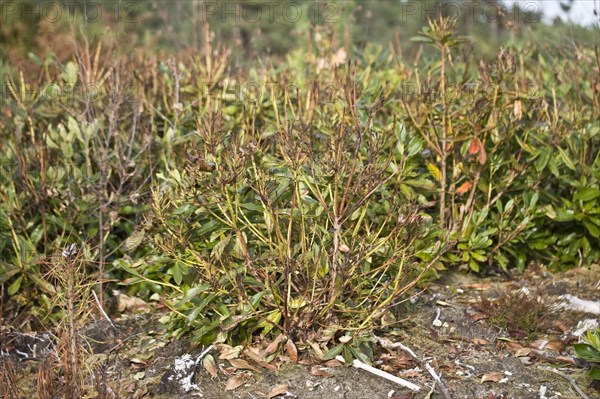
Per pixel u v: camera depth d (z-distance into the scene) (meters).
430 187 2.60
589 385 2.18
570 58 3.67
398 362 2.27
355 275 2.24
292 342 2.25
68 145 2.71
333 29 3.76
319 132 2.68
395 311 2.49
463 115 2.77
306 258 2.20
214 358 2.26
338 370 2.20
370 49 3.96
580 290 2.76
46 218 2.67
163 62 3.39
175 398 2.13
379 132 2.61
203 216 2.35
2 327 2.50
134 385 2.19
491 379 2.19
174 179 2.28
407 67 3.37
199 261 2.23
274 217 2.20
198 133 2.32
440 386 2.14
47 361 2.18
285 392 2.12
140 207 2.73
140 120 3.01
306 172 2.28
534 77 3.34
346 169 2.30
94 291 2.61
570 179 2.92
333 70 3.28
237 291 2.24
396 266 2.38
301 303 2.22
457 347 2.37
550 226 2.96
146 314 2.61
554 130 2.86
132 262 2.54
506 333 2.45
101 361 2.31
